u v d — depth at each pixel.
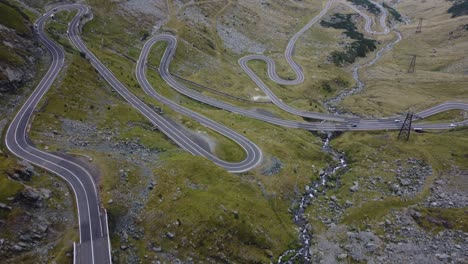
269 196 109.00
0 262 69.62
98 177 93.56
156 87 157.75
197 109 149.38
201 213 90.75
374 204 109.25
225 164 117.50
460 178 117.12
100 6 198.12
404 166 125.62
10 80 116.75
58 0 193.12
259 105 165.62
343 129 152.00
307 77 196.75
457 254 90.88
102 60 158.25
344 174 125.69
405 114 162.75
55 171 93.50
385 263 90.88
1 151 93.62
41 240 76.44
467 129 147.12
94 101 127.50
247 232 92.38
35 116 109.50
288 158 126.75
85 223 81.81
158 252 81.44
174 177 100.81
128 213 86.88
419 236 97.44
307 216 106.75
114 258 77.12
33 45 139.62
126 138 115.12
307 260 93.25
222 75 185.75
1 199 76.81
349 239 98.56
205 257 83.81
